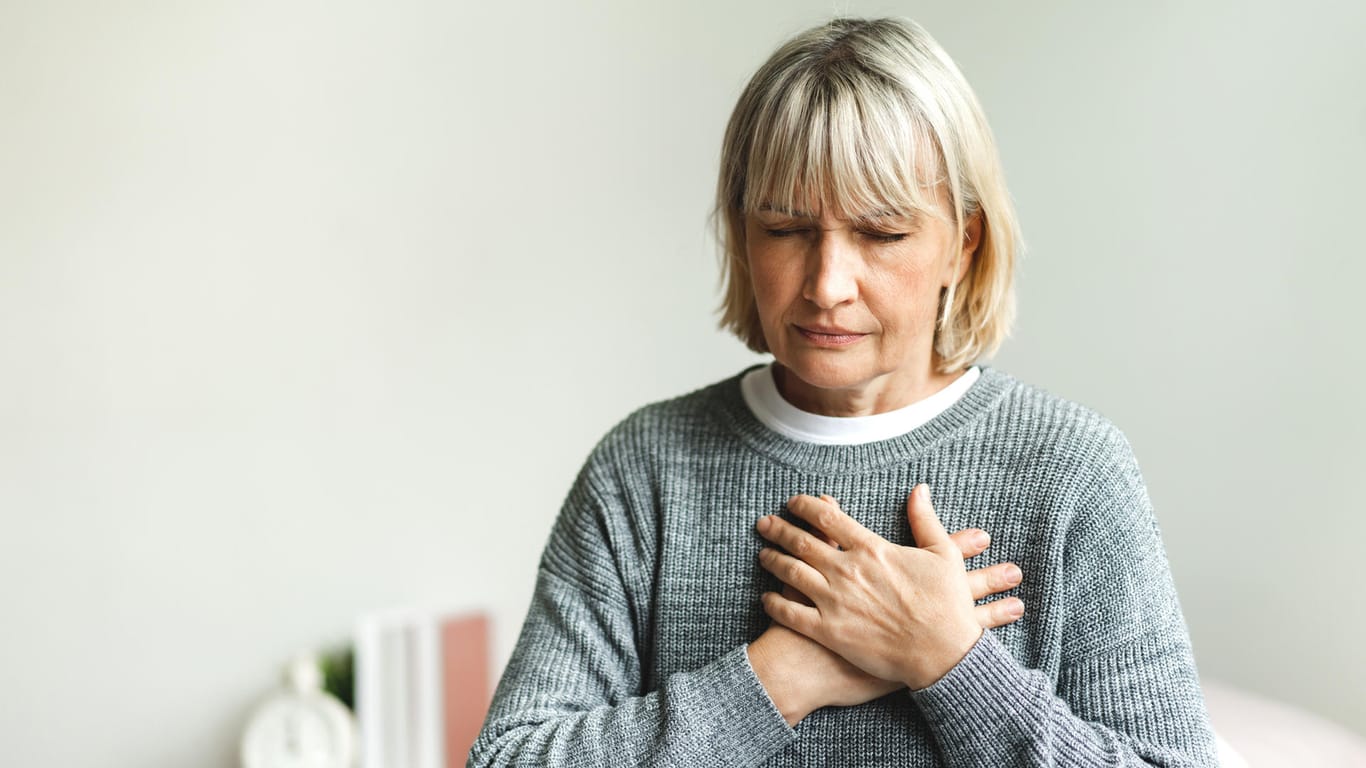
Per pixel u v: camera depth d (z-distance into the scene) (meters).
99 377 3.03
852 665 0.93
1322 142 1.78
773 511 1.01
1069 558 0.95
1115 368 1.98
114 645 3.03
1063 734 0.88
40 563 3.03
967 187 0.94
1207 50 1.88
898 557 0.93
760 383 1.06
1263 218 1.84
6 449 3.03
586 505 1.09
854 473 1.00
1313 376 1.81
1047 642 0.94
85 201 3.01
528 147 2.73
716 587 1.01
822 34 0.93
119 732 3.03
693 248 2.57
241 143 2.94
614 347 2.68
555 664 1.03
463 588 2.86
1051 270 2.03
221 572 3.00
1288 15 1.80
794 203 0.89
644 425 1.10
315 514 2.96
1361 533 1.77
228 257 2.96
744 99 0.95
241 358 2.97
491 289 2.79
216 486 3.00
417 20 2.81
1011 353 2.07
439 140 2.81
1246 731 1.69
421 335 2.85
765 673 0.93
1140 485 0.98
